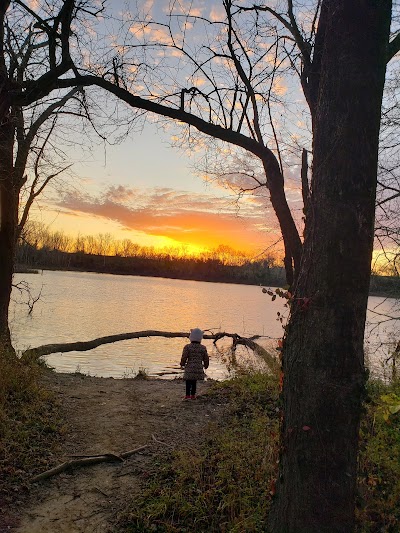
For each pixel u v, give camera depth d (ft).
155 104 14.71
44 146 33.12
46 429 20.58
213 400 27.48
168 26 16.67
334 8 11.00
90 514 15.08
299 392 10.80
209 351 60.34
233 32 16.01
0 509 14.79
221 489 15.90
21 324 81.87
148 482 17.04
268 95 16.79
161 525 14.43
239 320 112.78
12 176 31.83
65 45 15.42
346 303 10.43
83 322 94.68
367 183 10.59
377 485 14.49
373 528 12.96
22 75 23.26
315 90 12.94
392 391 22.15
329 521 10.29
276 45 17.25
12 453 17.84
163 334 55.01
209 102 16.69
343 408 10.35
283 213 14.25
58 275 338.34
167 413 24.80
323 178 10.85
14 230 33.68
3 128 30.17
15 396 23.07
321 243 10.71
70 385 30.01
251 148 14.71
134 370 50.67
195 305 161.99
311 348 10.62
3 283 33.42
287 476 11.01
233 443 19.25
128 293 207.41
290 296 11.63
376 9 10.66
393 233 19.20
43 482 16.69
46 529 14.14
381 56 10.76
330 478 10.34
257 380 29.68
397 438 17.21
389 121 19.51
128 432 21.66
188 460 17.93
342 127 10.57
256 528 13.48
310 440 10.51
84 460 18.20
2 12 20.99
